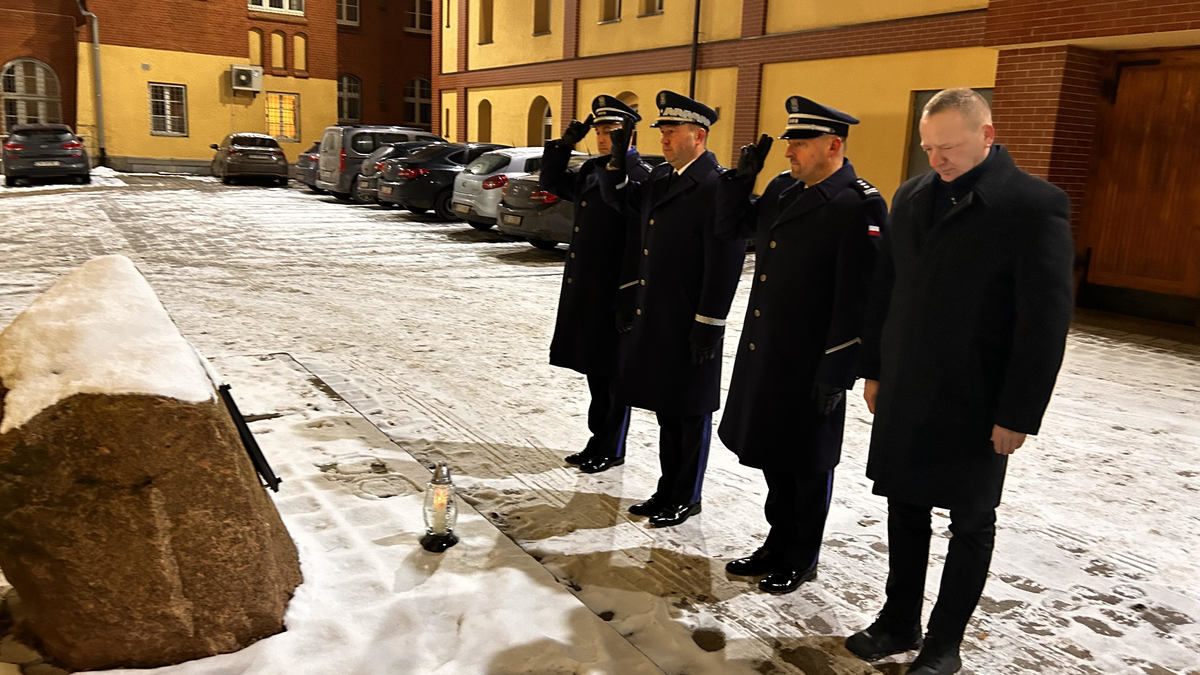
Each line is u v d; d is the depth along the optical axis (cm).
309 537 328
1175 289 914
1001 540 366
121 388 226
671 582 318
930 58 1179
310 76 2950
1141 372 686
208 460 240
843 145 293
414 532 338
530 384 576
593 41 1919
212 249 1164
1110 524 388
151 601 239
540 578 306
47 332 238
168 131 2711
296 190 2261
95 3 2538
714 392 358
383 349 656
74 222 1391
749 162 316
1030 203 226
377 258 1143
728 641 280
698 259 347
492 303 862
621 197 391
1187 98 889
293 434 446
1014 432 228
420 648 260
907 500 248
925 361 241
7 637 255
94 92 2584
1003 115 970
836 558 344
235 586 251
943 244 237
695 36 1597
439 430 475
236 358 600
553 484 407
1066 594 322
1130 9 819
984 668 271
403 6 3331
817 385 287
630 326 395
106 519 230
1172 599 321
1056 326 222
